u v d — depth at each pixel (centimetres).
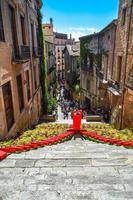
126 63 1443
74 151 612
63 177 458
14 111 998
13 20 1079
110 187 420
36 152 608
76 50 4234
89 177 456
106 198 387
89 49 2689
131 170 486
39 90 2083
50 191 409
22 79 1221
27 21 1452
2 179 454
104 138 743
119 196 392
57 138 735
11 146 648
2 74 813
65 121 2114
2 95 807
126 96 1456
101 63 2241
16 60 993
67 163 523
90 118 2028
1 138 782
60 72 7456
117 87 1655
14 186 428
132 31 1334
